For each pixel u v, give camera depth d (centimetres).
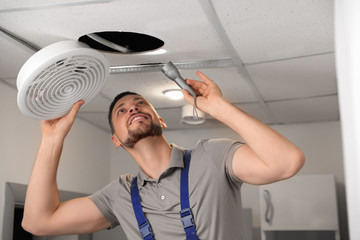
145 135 162
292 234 364
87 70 154
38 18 178
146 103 169
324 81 274
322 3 170
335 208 338
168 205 152
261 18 183
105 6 168
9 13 174
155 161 163
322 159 392
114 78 262
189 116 325
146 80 267
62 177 331
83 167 365
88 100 171
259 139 131
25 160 283
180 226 150
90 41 210
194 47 214
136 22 183
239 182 154
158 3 167
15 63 232
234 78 266
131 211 164
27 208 172
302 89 292
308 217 341
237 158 146
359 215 100
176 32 195
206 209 148
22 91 145
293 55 228
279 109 348
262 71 253
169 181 156
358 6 93
